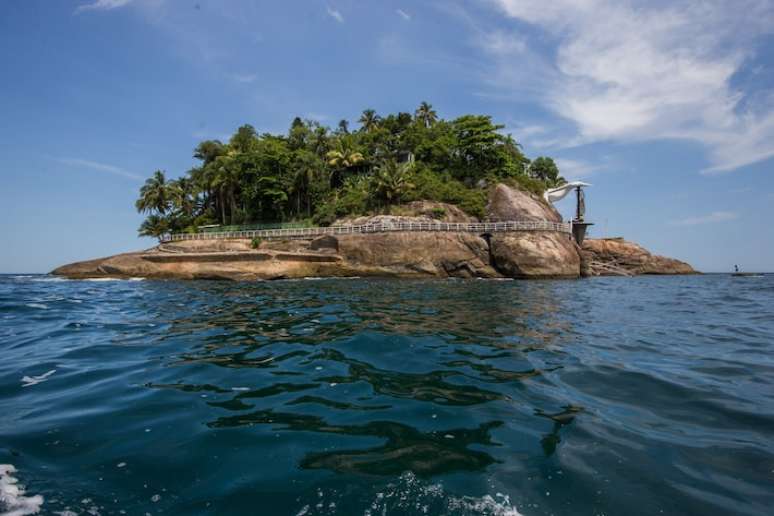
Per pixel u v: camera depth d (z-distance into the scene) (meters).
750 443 4.13
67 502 3.08
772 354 7.95
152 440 4.12
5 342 8.77
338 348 8.01
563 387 5.82
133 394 5.49
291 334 9.35
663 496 3.22
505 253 35.94
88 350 7.98
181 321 11.31
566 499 3.16
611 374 6.47
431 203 46.50
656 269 54.12
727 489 3.33
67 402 5.20
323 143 59.19
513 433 4.30
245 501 3.11
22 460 3.70
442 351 7.82
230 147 60.31
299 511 2.99
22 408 5.00
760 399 5.41
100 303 15.81
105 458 3.75
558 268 35.66
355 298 17.39
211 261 33.97
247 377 6.20
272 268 33.34
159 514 2.96
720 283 34.12
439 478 3.41
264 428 4.39
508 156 54.53
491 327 10.46
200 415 4.75
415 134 59.75
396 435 4.21
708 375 6.47
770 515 2.99
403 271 36.09
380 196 47.31
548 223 38.81
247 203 53.72
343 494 3.19
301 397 5.35
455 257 36.56
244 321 11.19
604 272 51.56
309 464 3.64
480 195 48.28
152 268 33.88
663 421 4.68
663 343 8.91
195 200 59.78
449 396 5.40
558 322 11.52
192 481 3.38
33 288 24.02
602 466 3.65
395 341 8.59
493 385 5.86
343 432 4.29
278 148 54.94
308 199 52.47
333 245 38.38
